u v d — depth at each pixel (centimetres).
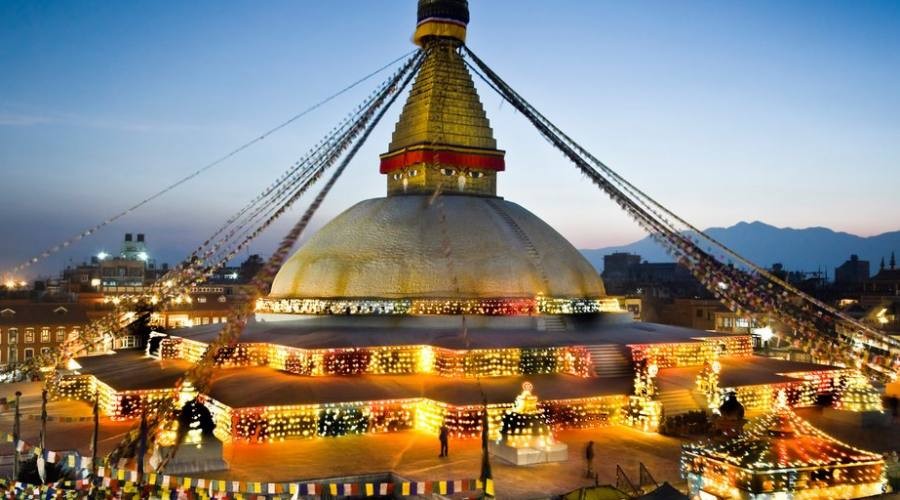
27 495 2536
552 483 2950
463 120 5431
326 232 5325
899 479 2772
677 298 11000
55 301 10519
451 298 4675
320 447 3466
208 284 13562
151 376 4306
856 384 4259
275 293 5291
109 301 9581
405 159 5403
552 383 4078
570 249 5406
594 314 5072
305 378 3984
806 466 2462
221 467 3080
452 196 5294
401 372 4181
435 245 4847
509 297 4756
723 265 3300
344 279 4841
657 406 3828
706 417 3781
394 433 3750
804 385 4469
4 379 5703
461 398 3697
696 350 4669
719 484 2555
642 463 3083
